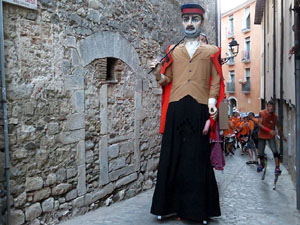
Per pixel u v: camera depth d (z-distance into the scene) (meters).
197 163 4.77
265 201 6.53
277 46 13.68
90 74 5.46
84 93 5.34
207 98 4.86
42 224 4.61
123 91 6.37
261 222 5.16
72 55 5.08
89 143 5.47
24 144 4.34
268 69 17.94
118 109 6.23
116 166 6.17
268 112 7.93
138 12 6.85
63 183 4.95
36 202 4.53
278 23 13.33
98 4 5.62
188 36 4.86
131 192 6.64
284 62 11.48
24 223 4.34
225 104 4.86
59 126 4.86
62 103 4.91
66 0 4.97
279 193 7.24
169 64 4.93
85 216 5.24
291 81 9.24
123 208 5.76
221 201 6.43
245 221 5.18
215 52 4.86
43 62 4.61
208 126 4.76
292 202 6.51
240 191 7.36
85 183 5.38
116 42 6.11
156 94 7.57
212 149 4.91
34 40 4.48
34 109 4.47
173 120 4.84
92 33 5.48
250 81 30.70
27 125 4.38
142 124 7.02
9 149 4.15
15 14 4.23
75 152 5.16
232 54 11.32
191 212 4.74
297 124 5.87
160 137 7.75
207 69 4.86
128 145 6.54
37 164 4.52
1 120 4.04
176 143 4.83
